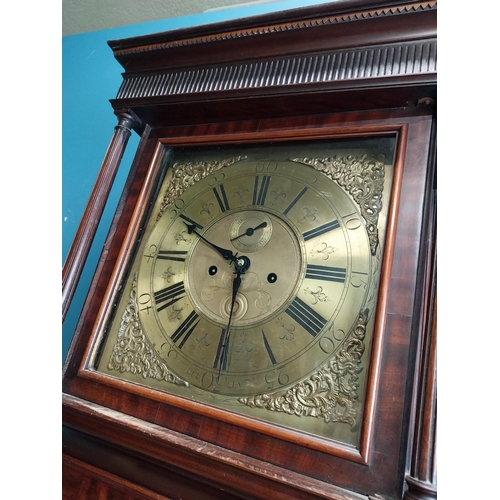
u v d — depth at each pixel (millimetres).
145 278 790
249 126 839
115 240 835
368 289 638
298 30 778
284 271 705
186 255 784
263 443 577
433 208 636
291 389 617
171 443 583
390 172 703
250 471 535
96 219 847
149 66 911
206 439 604
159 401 658
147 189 863
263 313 687
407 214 646
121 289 796
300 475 533
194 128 893
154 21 1448
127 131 913
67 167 1332
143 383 697
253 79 801
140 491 626
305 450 555
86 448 682
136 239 831
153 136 927
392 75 686
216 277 744
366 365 594
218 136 851
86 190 1283
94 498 651
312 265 691
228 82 821
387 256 625
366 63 725
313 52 771
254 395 629
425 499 450
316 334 642
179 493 605
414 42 703
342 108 761
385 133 720
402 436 530
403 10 706
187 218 819
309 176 765
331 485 520
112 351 748
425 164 668
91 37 1505
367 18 727
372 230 673
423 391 508
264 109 807
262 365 649
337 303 649
